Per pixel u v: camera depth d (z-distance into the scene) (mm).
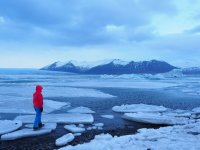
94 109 17156
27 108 15852
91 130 11023
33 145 8656
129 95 27469
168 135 8500
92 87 39125
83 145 7434
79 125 11820
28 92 26984
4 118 13234
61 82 51938
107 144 7355
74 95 25578
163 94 29047
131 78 81875
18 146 8539
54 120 12453
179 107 19125
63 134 10188
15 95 23953
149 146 6875
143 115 13898
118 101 21875
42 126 10836
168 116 14109
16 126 10875
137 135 8750
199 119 13344
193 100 23469
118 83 50344
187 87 41188
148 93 30094
